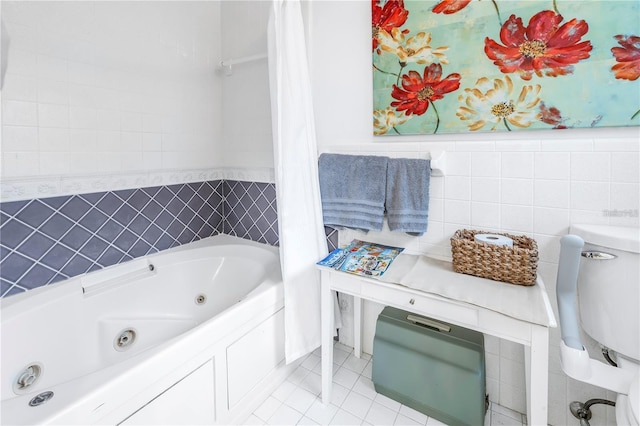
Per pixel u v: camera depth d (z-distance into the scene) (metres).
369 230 1.58
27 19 1.24
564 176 1.15
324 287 1.34
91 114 1.46
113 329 1.45
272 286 1.44
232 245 1.94
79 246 1.45
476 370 1.21
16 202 1.26
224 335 1.18
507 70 1.21
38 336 1.21
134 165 1.65
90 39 1.43
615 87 1.05
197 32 1.90
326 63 1.65
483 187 1.30
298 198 1.47
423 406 1.34
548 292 1.21
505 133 1.25
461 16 1.27
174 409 1.01
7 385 1.10
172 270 1.71
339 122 1.64
